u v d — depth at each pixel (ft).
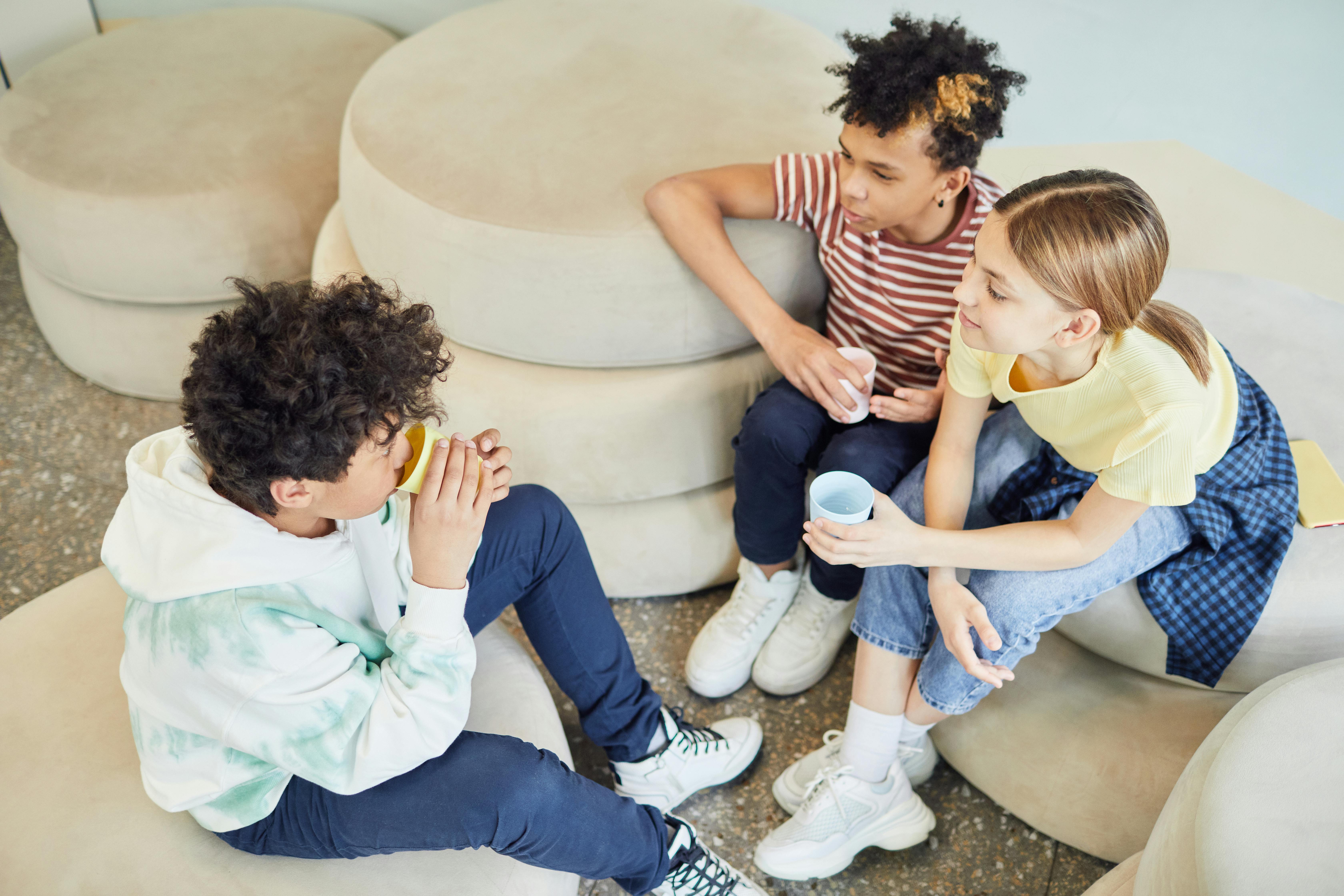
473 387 5.06
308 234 6.58
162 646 2.96
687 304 4.91
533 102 5.57
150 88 6.95
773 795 4.86
